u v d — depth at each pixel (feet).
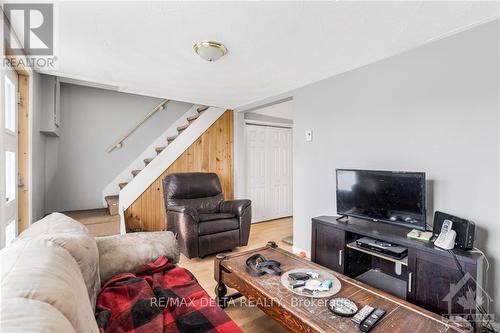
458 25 6.11
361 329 3.74
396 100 7.63
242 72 9.11
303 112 10.59
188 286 4.96
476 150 6.13
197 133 14.16
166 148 13.17
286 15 5.64
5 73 6.36
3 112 5.54
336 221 8.39
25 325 1.70
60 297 2.34
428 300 5.85
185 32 6.36
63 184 12.05
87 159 12.69
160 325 3.70
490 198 5.91
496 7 5.38
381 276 8.11
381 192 7.43
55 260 2.98
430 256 5.84
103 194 13.09
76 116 12.40
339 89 9.21
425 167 7.02
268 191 16.83
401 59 7.52
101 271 5.00
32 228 4.54
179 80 9.96
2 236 5.46
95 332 2.86
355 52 7.52
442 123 6.70
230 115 15.44
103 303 4.21
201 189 12.49
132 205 12.15
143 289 4.61
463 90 6.32
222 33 6.41
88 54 7.63
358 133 8.62
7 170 6.77
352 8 5.40
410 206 6.80
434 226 6.51
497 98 5.82
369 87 8.30
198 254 9.87
